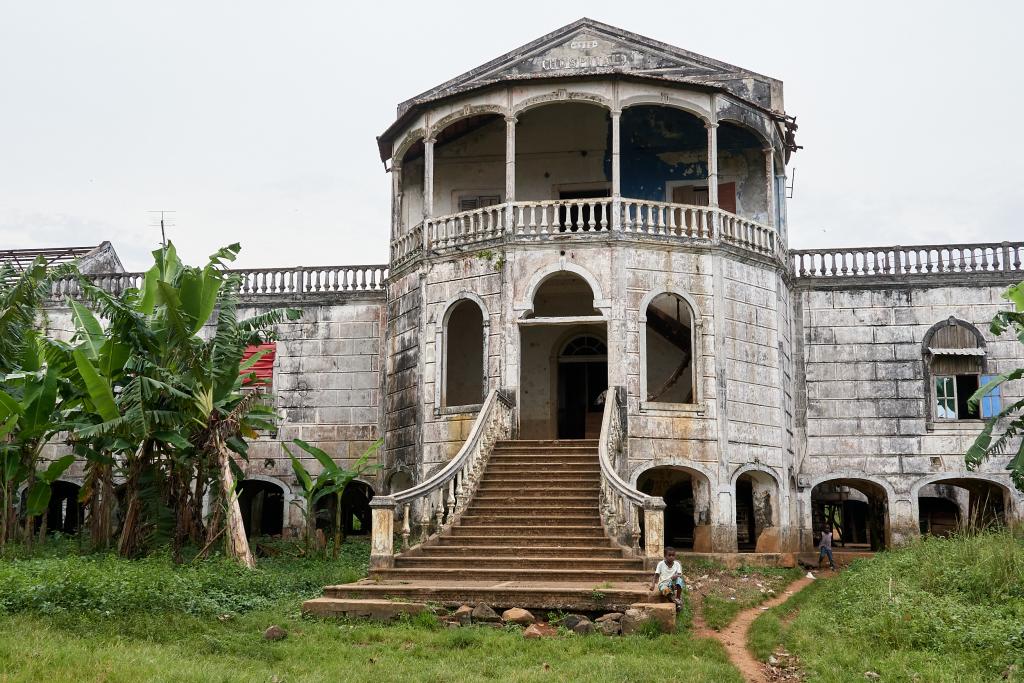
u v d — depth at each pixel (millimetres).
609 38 29844
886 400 30703
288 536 31891
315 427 32344
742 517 34906
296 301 33094
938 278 31047
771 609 19250
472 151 31438
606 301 25672
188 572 18641
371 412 32188
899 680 12773
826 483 32625
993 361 30531
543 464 22438
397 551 20359
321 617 16516
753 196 30234
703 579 22312
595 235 25969
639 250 26094
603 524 19641
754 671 14297
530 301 25969
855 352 31016
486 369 26000
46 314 29391
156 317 22969
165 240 23500
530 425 30062
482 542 19594
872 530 34719
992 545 18125
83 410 23375
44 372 23312
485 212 26984
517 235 26250
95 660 12430
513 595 16578
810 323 31266
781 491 27266
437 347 27000
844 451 30562
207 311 22578
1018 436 29969
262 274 33531
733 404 26406
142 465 22703
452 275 27141
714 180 26875
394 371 28844
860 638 15172
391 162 30141
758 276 27906
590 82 26438
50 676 11758
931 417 30562
